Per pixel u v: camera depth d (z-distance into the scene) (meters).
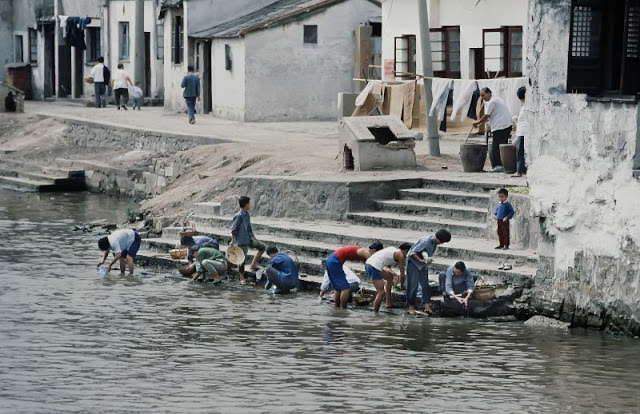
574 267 42.16
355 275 46.69
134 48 110.75
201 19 98.31
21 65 123.38
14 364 37.72
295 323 43.28
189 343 40.47
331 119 91.50
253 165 64.94
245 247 50.56
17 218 69.00
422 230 51.19
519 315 43.47
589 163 41.56
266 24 89.19
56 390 34.91
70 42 118.38
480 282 44.06
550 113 42.56
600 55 42.28
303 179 55.69
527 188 48.59
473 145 57.16
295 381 35.94
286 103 90.44
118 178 78.62
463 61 74.12
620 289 40.81
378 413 32.94
